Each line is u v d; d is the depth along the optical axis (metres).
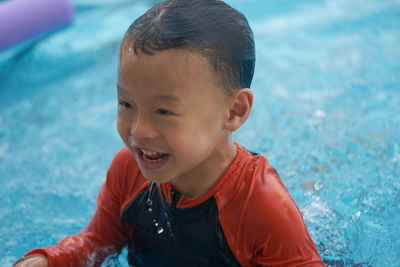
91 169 1.96
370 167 1.79
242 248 1.03
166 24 0.84
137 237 1.18
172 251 1.10
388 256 1.32
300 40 3.27
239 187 1.04
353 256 1.31
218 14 0.89
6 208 1.71
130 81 0.85
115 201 1.22
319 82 2.63
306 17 3.72
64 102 2.55
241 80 0.92
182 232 1.07
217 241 1.04
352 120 2.18
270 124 2.23
